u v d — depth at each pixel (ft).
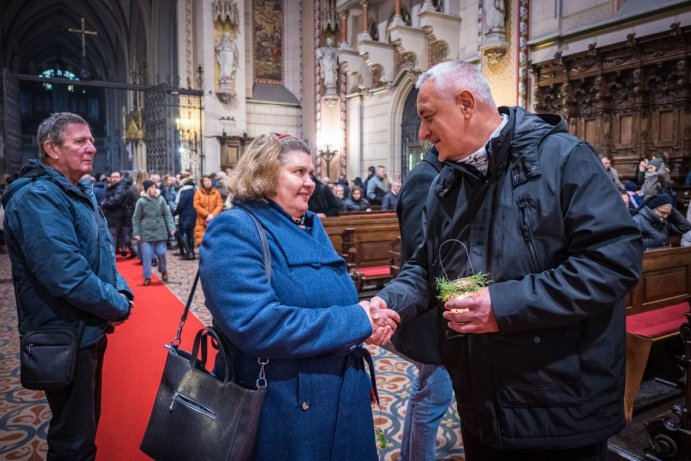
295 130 65.62
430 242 5.90
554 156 4.88
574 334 4.83
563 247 4.85
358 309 5.28
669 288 13.89
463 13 41.19
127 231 33.76
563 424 4.81
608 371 4.89
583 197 4.67
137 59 91.86
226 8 58.90
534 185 4.89
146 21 81.92
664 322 12.53
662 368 13.60
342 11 52.95
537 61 35.17
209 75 59.26
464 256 5.34
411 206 7.73
